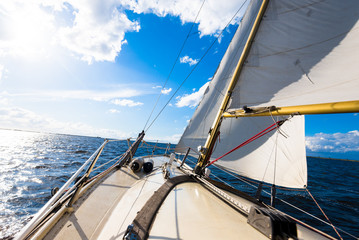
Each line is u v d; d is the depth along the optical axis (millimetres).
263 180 4594
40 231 1698
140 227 1529
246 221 1865
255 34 3402
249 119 5105
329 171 27859
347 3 2250
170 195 2348
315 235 1890
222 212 2021
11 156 21953
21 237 992
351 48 2047
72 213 2164
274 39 3057
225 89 5801
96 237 1833
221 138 5594
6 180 11297
